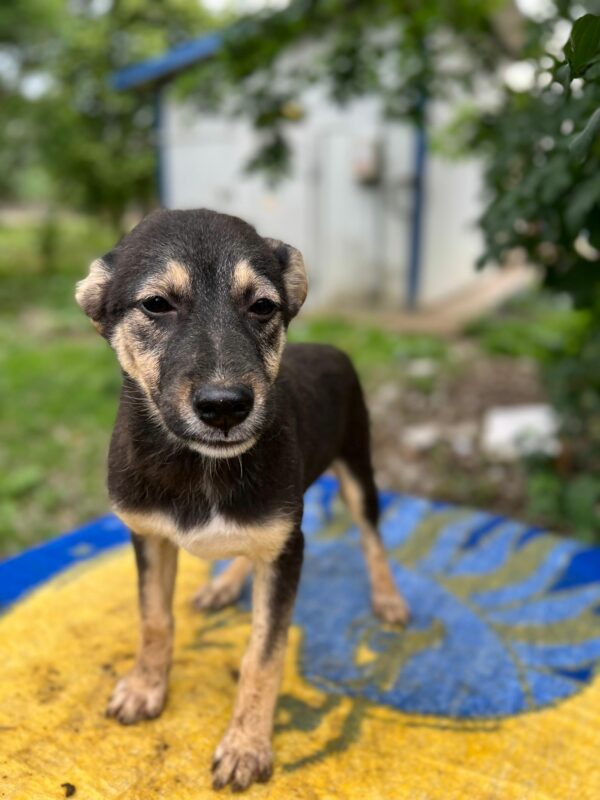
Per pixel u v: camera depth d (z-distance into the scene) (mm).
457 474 780
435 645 404
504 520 546
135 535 329
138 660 346
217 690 363
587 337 641
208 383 253
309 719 345
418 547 509
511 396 1021
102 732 332
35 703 347
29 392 1029
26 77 2113
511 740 334
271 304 294
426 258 1655
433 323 1491
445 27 851
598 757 324
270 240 325
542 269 550
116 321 300
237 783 301
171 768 313
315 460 355
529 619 429
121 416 312
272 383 298
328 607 440
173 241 285
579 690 368
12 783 300
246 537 299
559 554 499
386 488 759
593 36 228
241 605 436
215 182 1729
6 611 420
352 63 750
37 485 767
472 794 302
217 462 289
